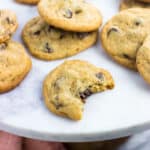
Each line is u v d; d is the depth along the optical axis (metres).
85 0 0.52
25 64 0.44
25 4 0.52
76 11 0.47
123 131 0.40
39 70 0.44
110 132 0.39
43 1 0.47
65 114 0.40
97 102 0.41
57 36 0.47
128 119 0.40
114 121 0.40
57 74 0.43
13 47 0.45
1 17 0.47
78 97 0.41
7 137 0.45
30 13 0.51
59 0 0.47
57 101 0.40
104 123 0.40
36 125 0.39
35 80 0.43
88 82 0.42
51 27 0.47
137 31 0.46
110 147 0.48
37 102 0.41
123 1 0.52
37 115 0.40
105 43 0.46
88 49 0.47
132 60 0.45
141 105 0.41
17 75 0.43
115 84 0.43
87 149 0.48
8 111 0.40
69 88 0.42
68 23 0.45
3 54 0.44
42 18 0.46
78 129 0.39
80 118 0.39
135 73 0.44
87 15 0.48
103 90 0.42
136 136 0.49
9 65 0.43
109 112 0.40
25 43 0.47
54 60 0.46
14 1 0.52
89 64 0.44
